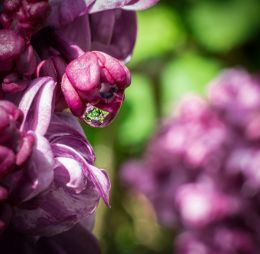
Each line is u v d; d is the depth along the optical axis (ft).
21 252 0.31
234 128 0.68
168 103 0.78
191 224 0.68
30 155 0.28
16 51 0.29
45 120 0.29
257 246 0.68
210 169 0.69
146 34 0.78
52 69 0.30
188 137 0.71
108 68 0.29
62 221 0.30
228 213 0.68
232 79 0.71
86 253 0.34
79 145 0.30
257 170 0.66
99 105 0.29
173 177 0.74
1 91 0.29
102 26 0.33
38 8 0.29
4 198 0.28
